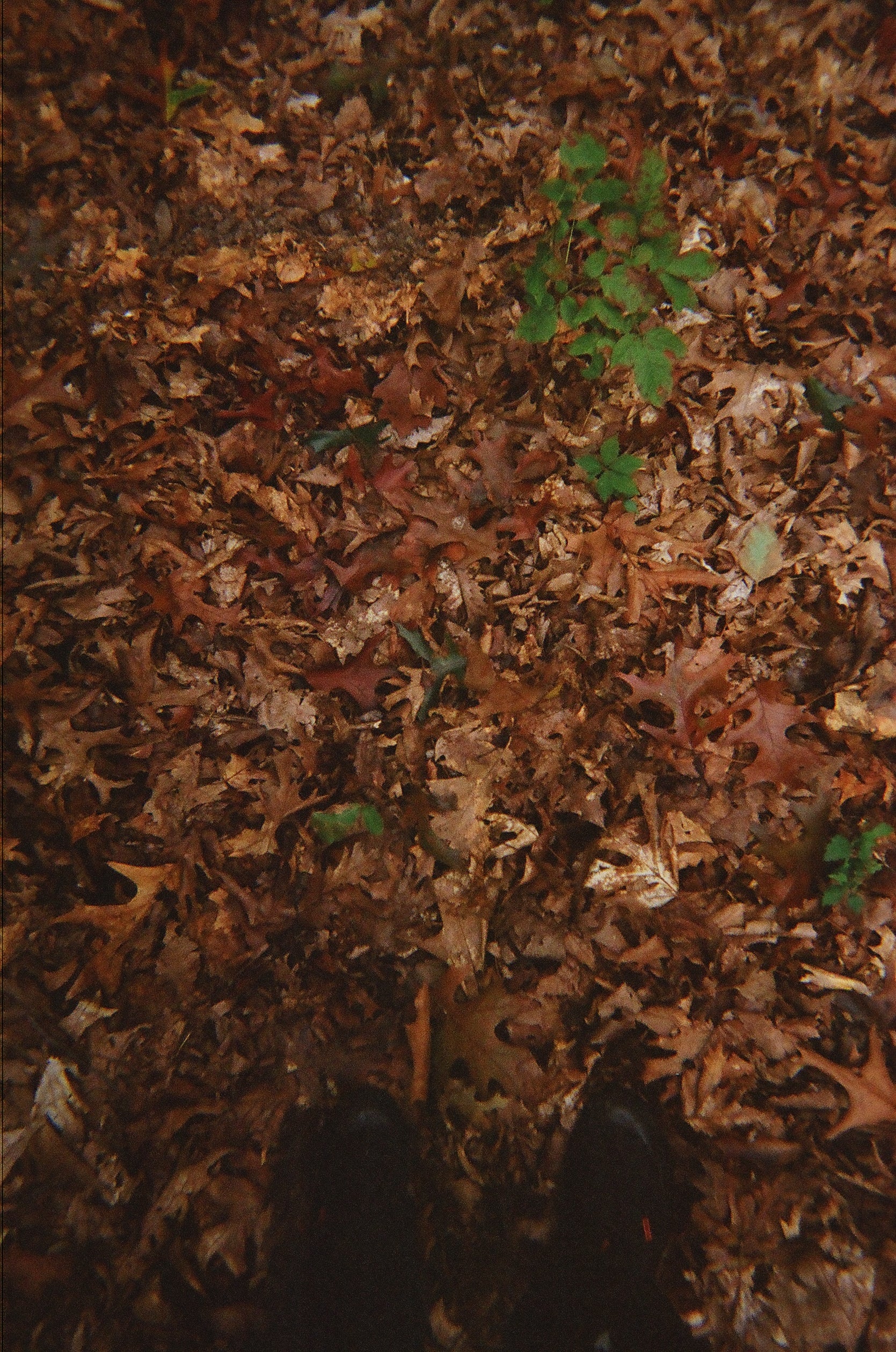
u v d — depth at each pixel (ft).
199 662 6.46
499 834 6.33
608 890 6.26
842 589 6.54
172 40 6.68
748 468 6.56
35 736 6.19
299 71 6.67
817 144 6.76
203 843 6.27
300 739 6.33
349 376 6.42
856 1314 5.72
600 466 6.32
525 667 6.48
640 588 6.40
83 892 6.26
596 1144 5.96
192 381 6.49
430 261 6.67
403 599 6.46
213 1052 6.03
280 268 6.61
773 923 6.28
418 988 6.27
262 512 6.51
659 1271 5.89
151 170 6.64
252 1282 5.80
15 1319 5.57
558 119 6.73
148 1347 5.61
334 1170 5.86
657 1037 6.21
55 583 6.28
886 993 6.27
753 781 6.27
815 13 6.72
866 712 6.47
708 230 6.64
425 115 6.64
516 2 6.66
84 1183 5.75
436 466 6.54
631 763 6.44
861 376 6.66
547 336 6.21
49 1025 5.98
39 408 6.36
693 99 6.72
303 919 6.18
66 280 6.54
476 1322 5.85
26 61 6.58
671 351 6.02
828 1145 6.07
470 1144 6.10
